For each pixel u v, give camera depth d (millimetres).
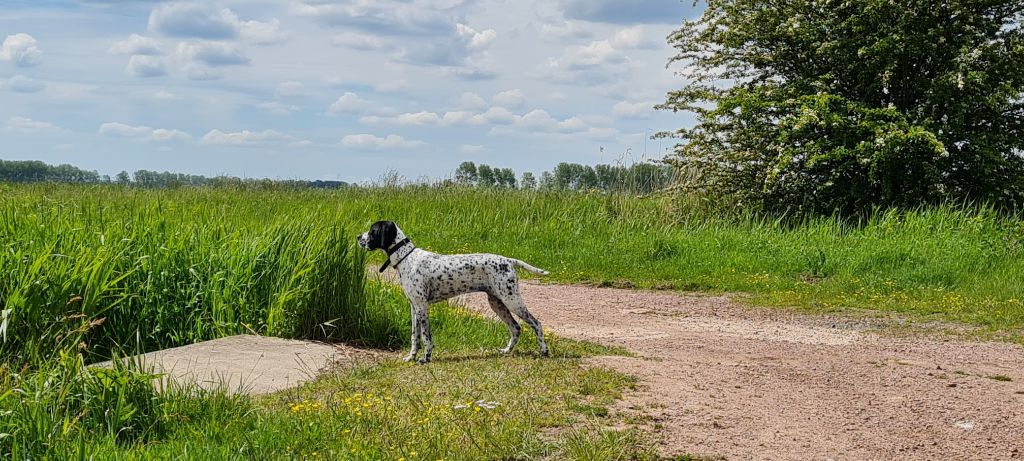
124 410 5918
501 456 5633
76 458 5180
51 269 8320
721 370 8453
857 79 21781
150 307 9445
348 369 8188
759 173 21688
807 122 19516
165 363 8039
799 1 21766
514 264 8852
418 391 7180
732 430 6438
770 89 21547
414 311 8680
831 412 7059
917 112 20469
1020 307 12812
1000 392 7902
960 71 19234
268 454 5535
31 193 19531
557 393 7172
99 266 8469
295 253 10234
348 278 10023
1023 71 20062
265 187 27547
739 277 15773
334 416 6254
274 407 6738
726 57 22875
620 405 6934
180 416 6102
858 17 20891
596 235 19531
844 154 19703
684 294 14852
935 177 19906
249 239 10484
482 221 21031
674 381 7840
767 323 12109
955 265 15398
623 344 10000
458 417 6340
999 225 18000
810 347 10133
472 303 12977
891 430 6617
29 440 5324
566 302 13742
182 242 10086
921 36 20312
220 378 7586
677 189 22219
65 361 6207
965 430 6656
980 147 19938
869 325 11961
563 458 5617
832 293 14422
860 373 8586
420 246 19047
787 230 19156
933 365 9117
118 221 10555
